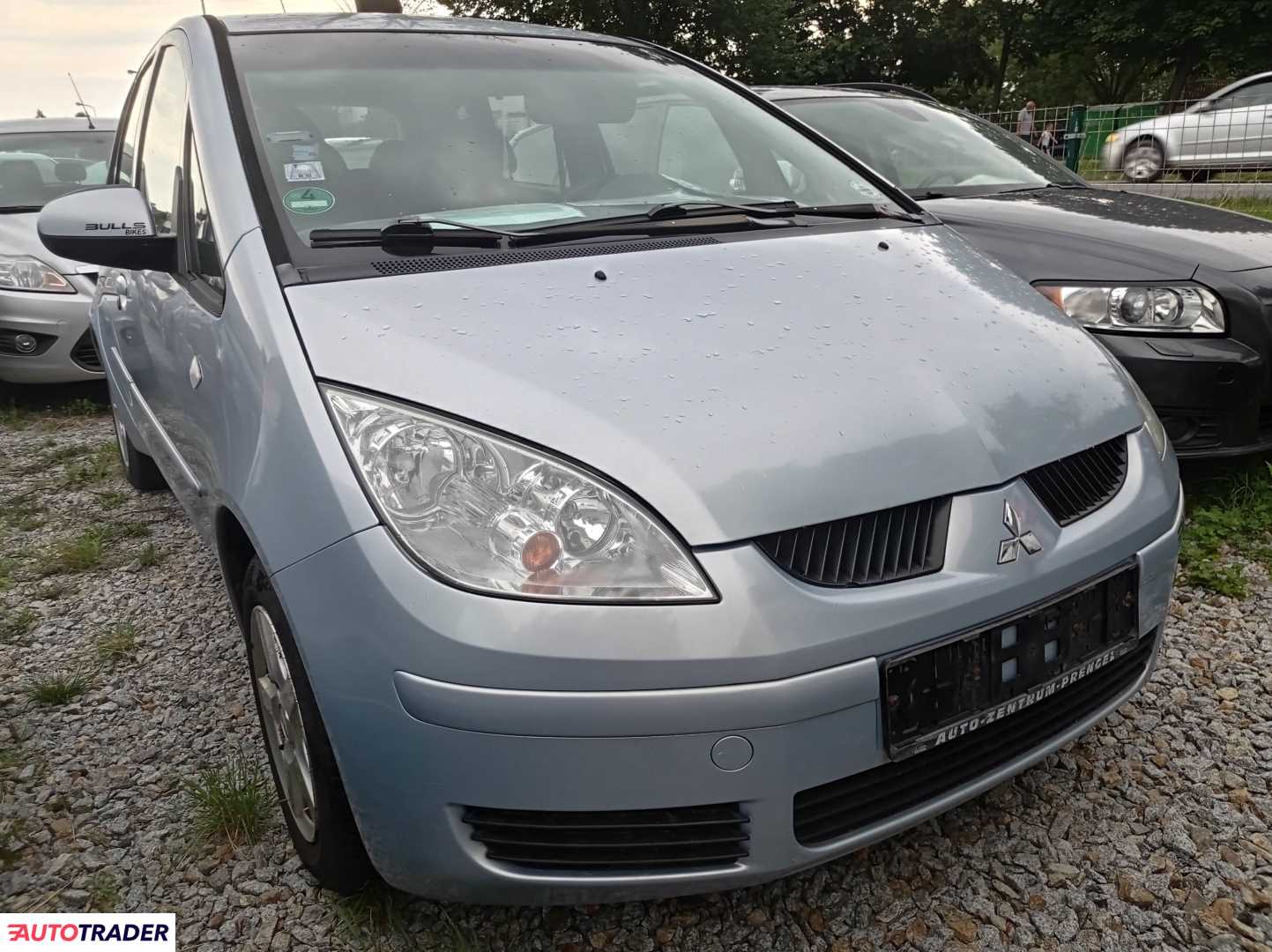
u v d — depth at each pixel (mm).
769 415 1644
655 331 1807
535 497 1507
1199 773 2199
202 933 1862
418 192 2219
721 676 1449
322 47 2527
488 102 2512
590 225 2238
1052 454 1799
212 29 2588
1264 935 1771
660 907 1901
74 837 2129
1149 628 1947
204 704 2637
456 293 1848
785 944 1808
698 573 1480
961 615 1599
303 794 1903
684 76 2988
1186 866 1938
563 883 1560
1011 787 2186
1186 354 3230
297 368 1690
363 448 1574
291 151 2180
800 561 1537
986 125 5004
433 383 1626
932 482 1643
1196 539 3258
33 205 6418
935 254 2373
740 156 2758
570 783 1475
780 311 1936
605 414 1594
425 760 1495
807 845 1582
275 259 1921
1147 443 2006
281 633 1745
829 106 4766
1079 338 2168
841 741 1531
